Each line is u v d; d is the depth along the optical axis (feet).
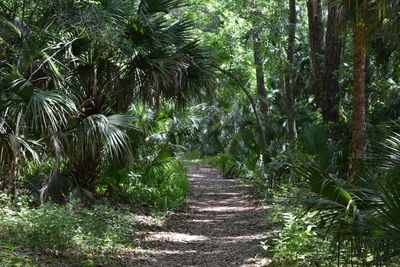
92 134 32.22
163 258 26.94
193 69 37.60
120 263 24.48
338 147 46.06
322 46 58.44
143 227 35.09
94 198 37.83
